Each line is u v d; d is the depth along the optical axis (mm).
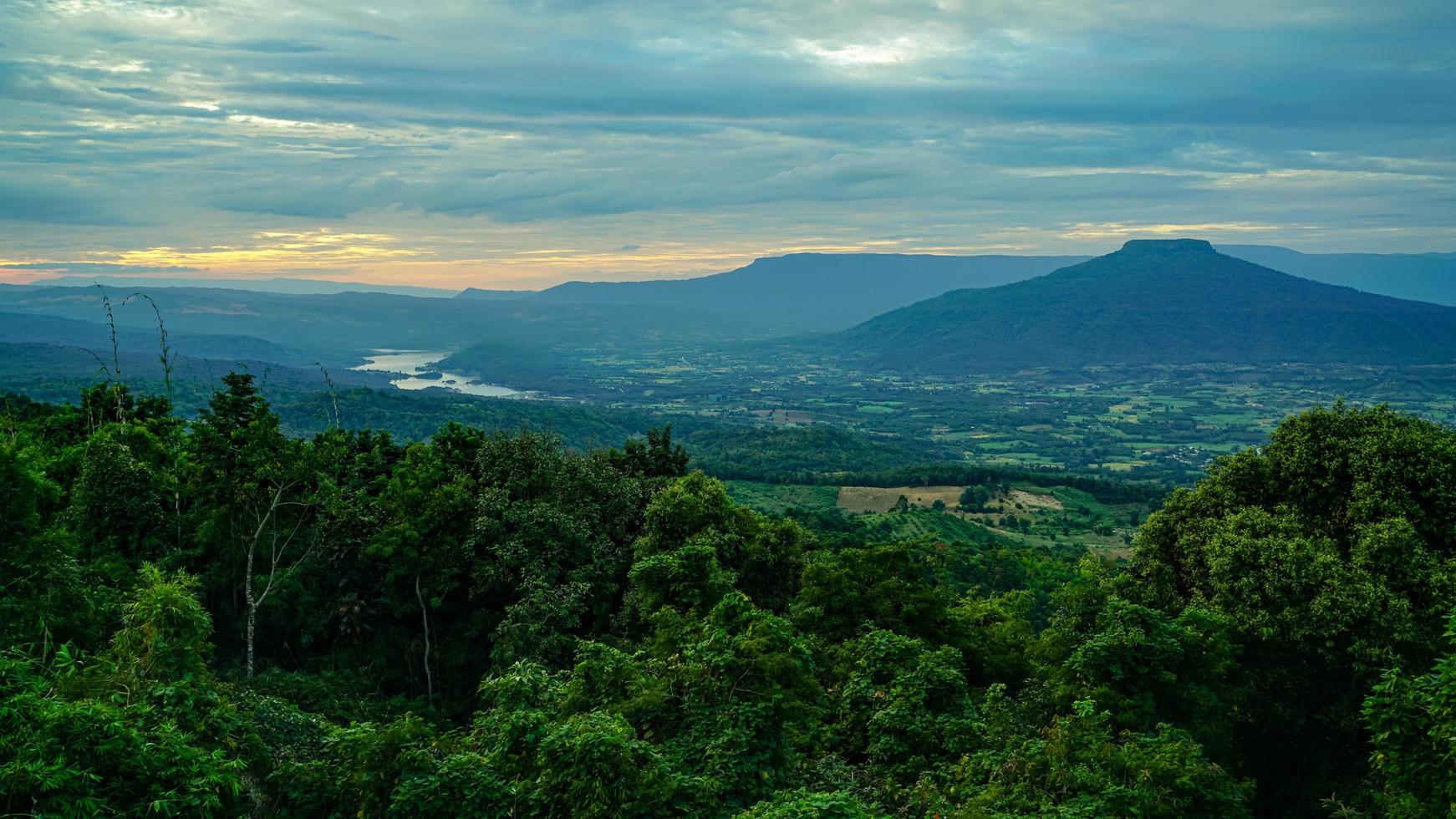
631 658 20156
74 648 20406
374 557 33219
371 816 14656
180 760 12586
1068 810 14125
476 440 40844
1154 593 26031
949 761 18703
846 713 21828
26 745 11547
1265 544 22766
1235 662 21016
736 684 17438
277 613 31797
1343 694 21688
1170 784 14609
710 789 14727
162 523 31984
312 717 20297
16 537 21750
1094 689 19125
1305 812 21453
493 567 32750
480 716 19250
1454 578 20609
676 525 34594
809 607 28578
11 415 42875
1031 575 74000
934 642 27125
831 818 12383
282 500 33719
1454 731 13930
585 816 13172
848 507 129125
